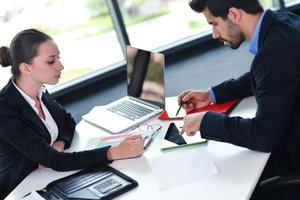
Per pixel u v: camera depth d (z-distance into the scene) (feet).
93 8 11.52
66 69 11.34
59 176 5.26
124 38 12.14
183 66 12.23
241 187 4.22
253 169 4.49
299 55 4.42
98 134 6.25
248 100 6.12
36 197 4.75
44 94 6.53
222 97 6.18
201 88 10.56
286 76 4.42
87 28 11.51
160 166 4.89
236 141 4.79
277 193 5.10
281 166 5.09
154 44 12.87
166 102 6.77
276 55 4.45
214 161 4.78
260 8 4.81
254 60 4.68
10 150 5.82
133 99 7.12
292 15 4.95
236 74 11.01
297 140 4.81
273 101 4.47
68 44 11.24
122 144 5.34
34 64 5.67
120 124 6.32
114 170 5.03
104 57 12.03
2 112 5.58
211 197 4.15
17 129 5.56
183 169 4.73
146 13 12.40
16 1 10.09
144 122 6.27
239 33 4.99
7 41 10.03
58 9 10.85
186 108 6.28
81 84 11.44
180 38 13.32
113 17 12.00
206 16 5.07
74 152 5.41
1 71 9.01
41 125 5.92
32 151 5.48
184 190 4.36
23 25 10.30
